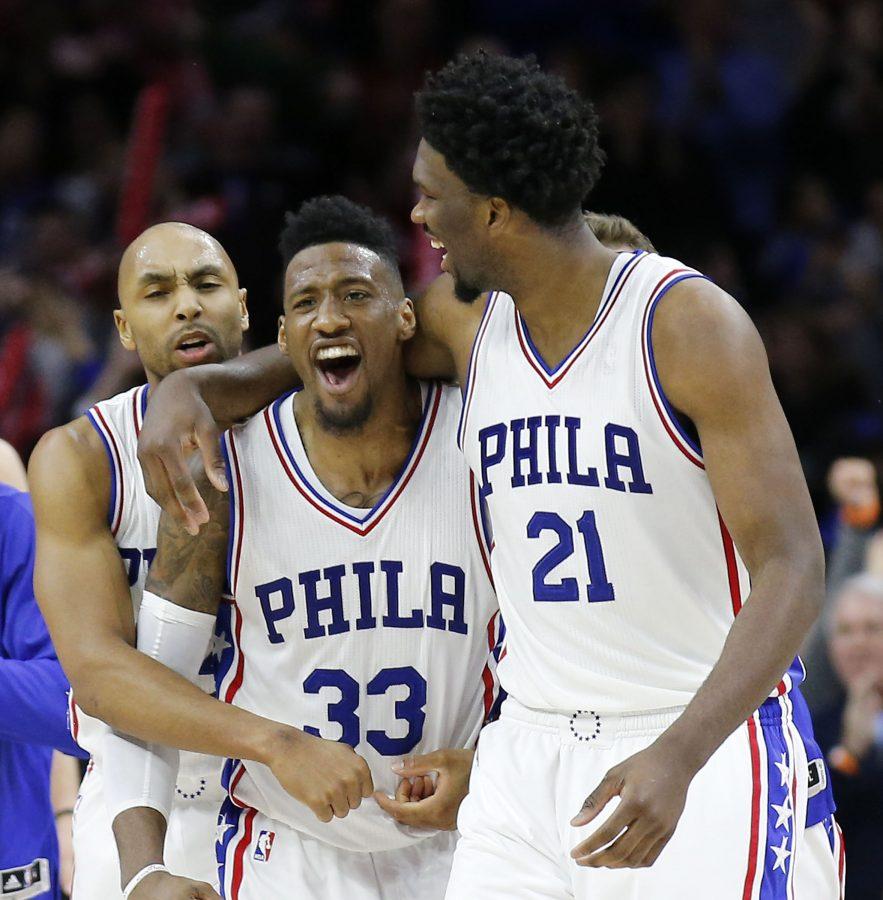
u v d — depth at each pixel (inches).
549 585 365.1
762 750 357.4
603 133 1063.6
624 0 1184.8
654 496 355.6
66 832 534.6
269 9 1165.7
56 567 414.3
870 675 633.6
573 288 365.7
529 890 364.5
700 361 345.1
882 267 1030.4
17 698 447.5
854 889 622.8
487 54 364.5
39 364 846.5
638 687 361.4
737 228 1064.8
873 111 1117.1
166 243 463.8
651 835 317.1
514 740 376.5
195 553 403.5
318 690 408.5
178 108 1067.9
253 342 893.8
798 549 335.3
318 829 413.4
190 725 382.0
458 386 422.6
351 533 406.6
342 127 1090.7
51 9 1127.0
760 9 1148.5
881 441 800.3
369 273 398.6
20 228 962.1
